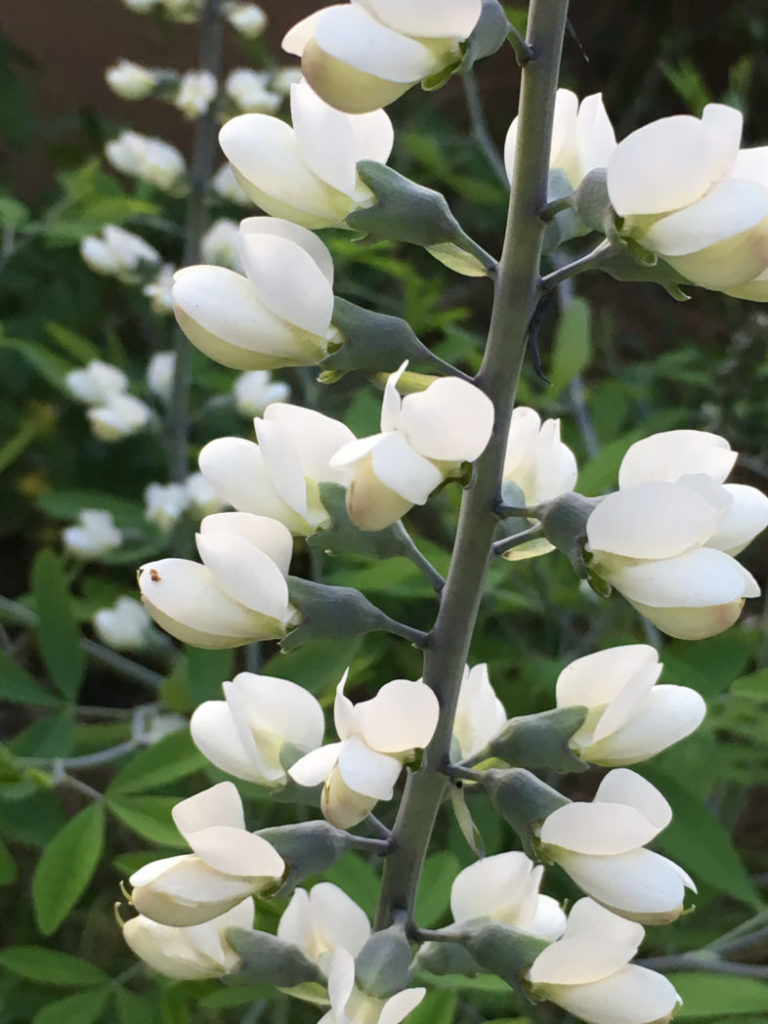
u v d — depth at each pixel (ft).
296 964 0.98
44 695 1.29
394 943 0.94
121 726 1.40
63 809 1.29
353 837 0.95
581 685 0.93
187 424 1.70
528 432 0.99
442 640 0.93
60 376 1.66
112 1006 1.33
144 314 2.23
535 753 0.93
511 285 0.89
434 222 0.90
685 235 0.85
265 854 0.92
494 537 0.95
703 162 0.84
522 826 0.92
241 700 0.95
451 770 0.94
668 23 2.97
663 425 1.77
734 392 1.78
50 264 2.28
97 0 2.54
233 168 0.92
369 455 0.85
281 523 0.93
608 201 0.86
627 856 0.90
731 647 1.27
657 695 0.92
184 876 0.92
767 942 1.66
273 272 0.88
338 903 0.99
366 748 0.87
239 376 1.79
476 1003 1.40
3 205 1.68
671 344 2.76
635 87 3.02
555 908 1.01
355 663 1.30
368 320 0.90
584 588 1.51
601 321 2.59
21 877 1.68
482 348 1.86
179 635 0.92
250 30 1.65
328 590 0.93
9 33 2.56
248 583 0.91
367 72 0.84
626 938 0.95
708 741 1.30
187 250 1.69
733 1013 1.11
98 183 1.80
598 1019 0.93
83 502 1.67
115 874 1.73
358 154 0.92
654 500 0.87
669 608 0.88
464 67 0.85
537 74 0.86
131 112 2.64
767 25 2.74
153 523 1.65
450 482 0.86
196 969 0.97
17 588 2.47
